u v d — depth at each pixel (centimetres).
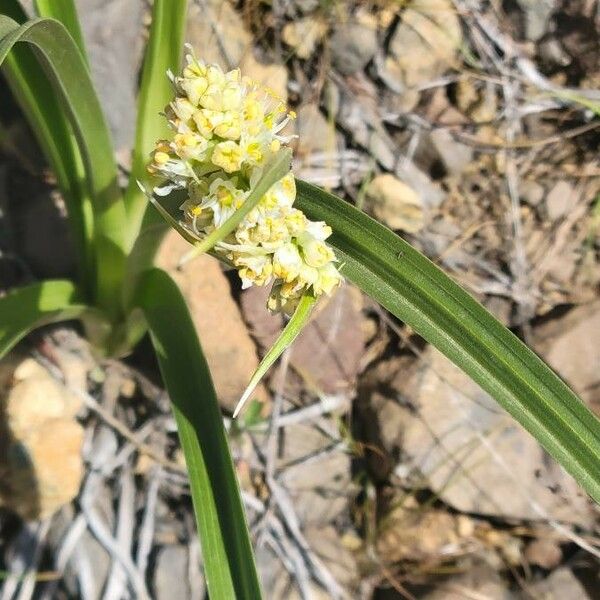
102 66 25
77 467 23
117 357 25
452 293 15
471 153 29
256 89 14
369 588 27
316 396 27
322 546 26
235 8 27
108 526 24
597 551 26
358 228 15
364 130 28
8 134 25
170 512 26
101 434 25
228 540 16
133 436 25
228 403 26
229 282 26
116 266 21
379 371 28
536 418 15
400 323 28
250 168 13
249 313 26
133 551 25
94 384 25
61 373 24
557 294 29
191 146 13
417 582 27
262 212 13
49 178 25
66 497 23
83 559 24
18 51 20
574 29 29
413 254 15
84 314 22
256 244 13
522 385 15
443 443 27
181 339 19
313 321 26
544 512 27
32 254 25
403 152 29
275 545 26
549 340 28
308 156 28
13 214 25
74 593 24
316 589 26
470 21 29
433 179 29
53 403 23
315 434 27
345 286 27
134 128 25
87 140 18
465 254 29
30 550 24
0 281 25
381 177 28
